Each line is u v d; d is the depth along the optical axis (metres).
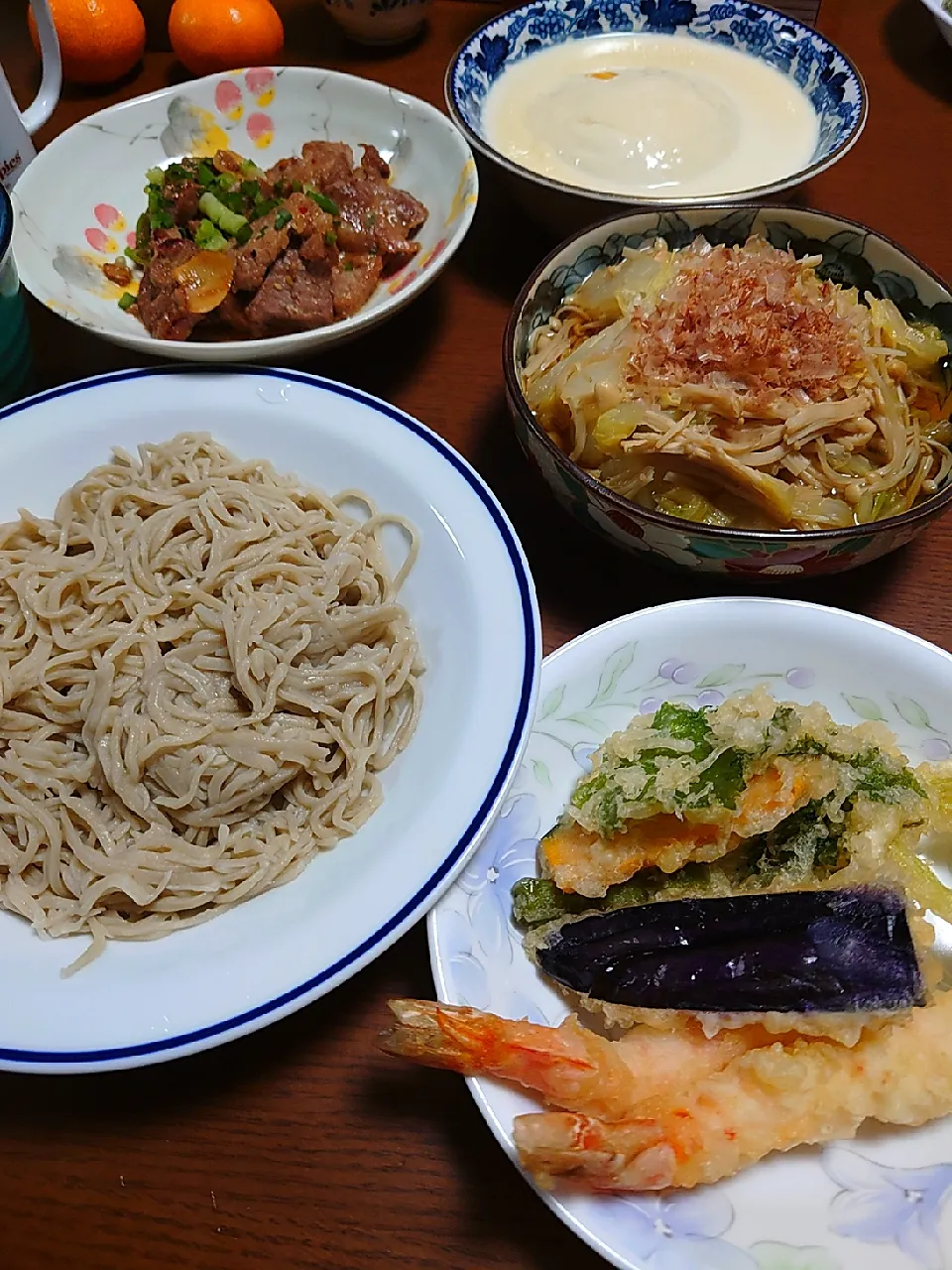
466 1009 0.27
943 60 0.60
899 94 0.58
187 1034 0.26
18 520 0.39
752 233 0.42
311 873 0.32
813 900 0.29
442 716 0.33
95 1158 0.28
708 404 0.38
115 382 0.40
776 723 0.32
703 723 0.32
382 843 0.30
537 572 0.40
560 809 0.34
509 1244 0.27
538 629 0.33
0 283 0.40
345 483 0.39
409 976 0.31
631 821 0.31
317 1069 0.29
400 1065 0.29
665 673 0.36
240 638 0.35
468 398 0.45
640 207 0.43
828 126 0.50
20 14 0.62
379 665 0.36
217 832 0.34
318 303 0.45
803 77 0.52
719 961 0.29
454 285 0.50
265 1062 0.30
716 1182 0.27
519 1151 0.26
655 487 0.38
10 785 0.34
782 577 0.35
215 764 0.34
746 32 0.54
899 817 0.31
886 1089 0.27
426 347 0.47
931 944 0.30
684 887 0.31
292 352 0.41
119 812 0.34
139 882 0.32
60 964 0.29
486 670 0.32
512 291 0.49
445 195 0.49
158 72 0.60
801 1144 0.27
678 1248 0.25
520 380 0.39
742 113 0.53
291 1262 0.27
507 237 0.52
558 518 0.42
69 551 0.39
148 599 0.37
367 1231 0.27
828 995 0.28
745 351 0.38
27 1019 0.27
